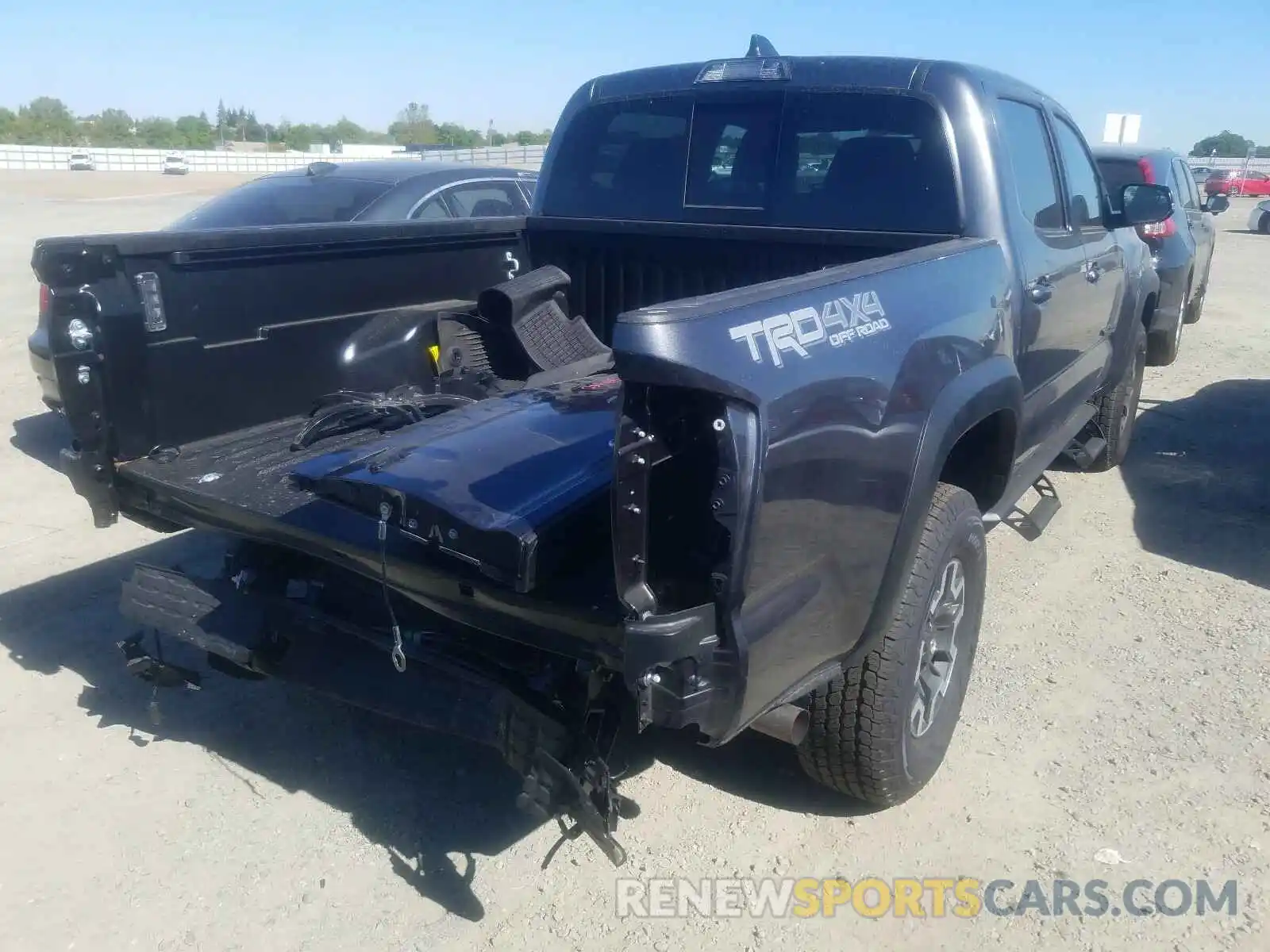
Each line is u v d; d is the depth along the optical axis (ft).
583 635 8.23
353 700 9.63
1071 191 15.42
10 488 21.07
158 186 132.57
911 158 12.80
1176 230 30.68
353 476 8.92
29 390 29.01
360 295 13.61
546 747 8.51
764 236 13.58
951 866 10.49
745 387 7.61
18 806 11.37
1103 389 20.13
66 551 17.88
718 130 14.11
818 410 8.41
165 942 9.56
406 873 10.45
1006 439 12.43
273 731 12.91
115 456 11.36
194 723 13.06
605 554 8.63
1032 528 16.08
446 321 14.20
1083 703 13.26
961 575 11.55
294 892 10.19
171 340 11.58
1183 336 38.70
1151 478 22.03
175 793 11.66
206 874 10.43
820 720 10.49
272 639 10.32
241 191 25.09
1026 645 14.78
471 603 8.84
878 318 9.52
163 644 14.89
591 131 15.26
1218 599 16.24
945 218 12.62
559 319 14.58
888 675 10.21
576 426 9.92
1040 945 9.48
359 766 12.22
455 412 10.95
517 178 26.58
